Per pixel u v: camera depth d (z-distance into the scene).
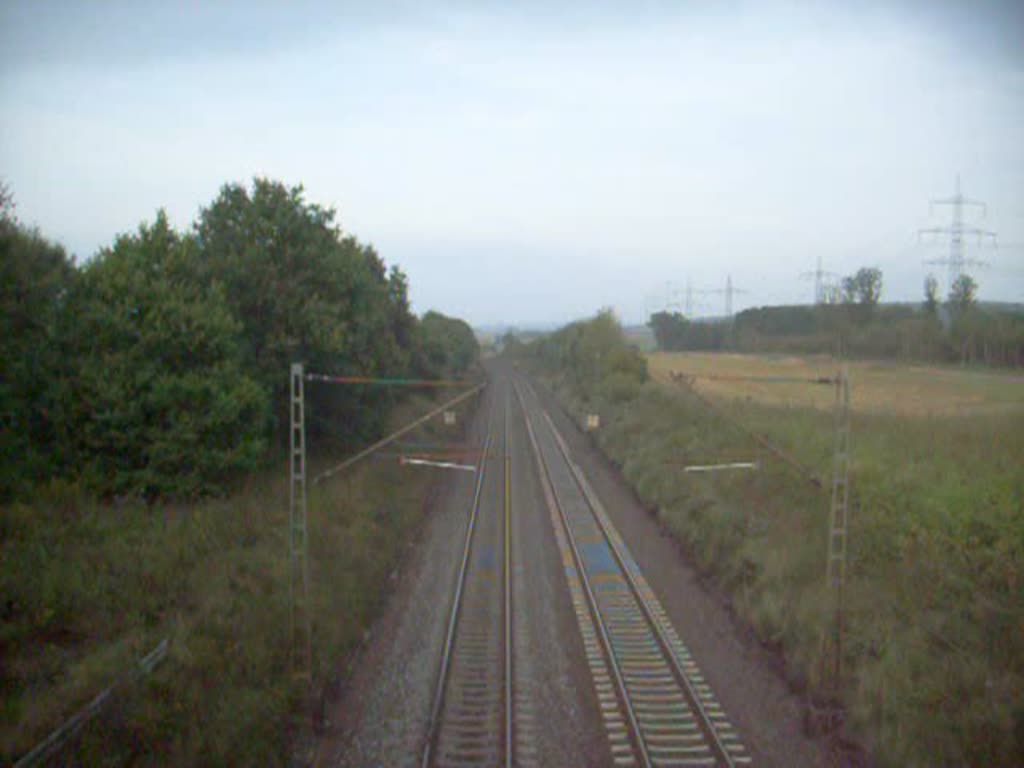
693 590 19.17
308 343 25.89
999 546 15.69
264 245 26.58
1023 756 10.73
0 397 19.20
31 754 9.64
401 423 38.75
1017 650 12.95
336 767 11.17
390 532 23.30
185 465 20.56
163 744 10.65
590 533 24.86
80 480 19.34
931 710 11.99
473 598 18.64
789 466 24.22
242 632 14.12
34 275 22.41
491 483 33.44
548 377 96.19
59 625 13.51
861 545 17.53
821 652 13.41
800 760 11.41
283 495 22.41
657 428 38.84
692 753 11.62
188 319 21.41
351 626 15.89
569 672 14.50
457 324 95.19
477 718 12.72
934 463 21.38
